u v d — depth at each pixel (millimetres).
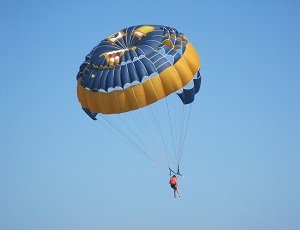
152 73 71875
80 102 75188
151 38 73250
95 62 72938
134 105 72375
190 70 73250
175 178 73062
